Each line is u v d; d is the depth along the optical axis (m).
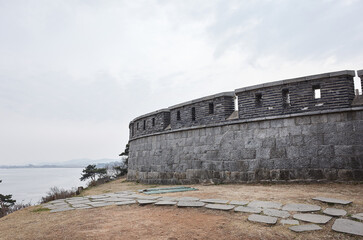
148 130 17.58
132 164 19.70
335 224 4.96
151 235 4.96
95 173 36.72
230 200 7.40
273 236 4.66
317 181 9.82
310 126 10.31
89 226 5.70
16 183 83.44
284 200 7.04
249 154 11.59
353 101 9.78
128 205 7.69
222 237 4.74
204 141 13.41
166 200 7.86
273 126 11.15
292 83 10.88
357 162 9.24
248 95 11.99
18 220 6.79
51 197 12.96
